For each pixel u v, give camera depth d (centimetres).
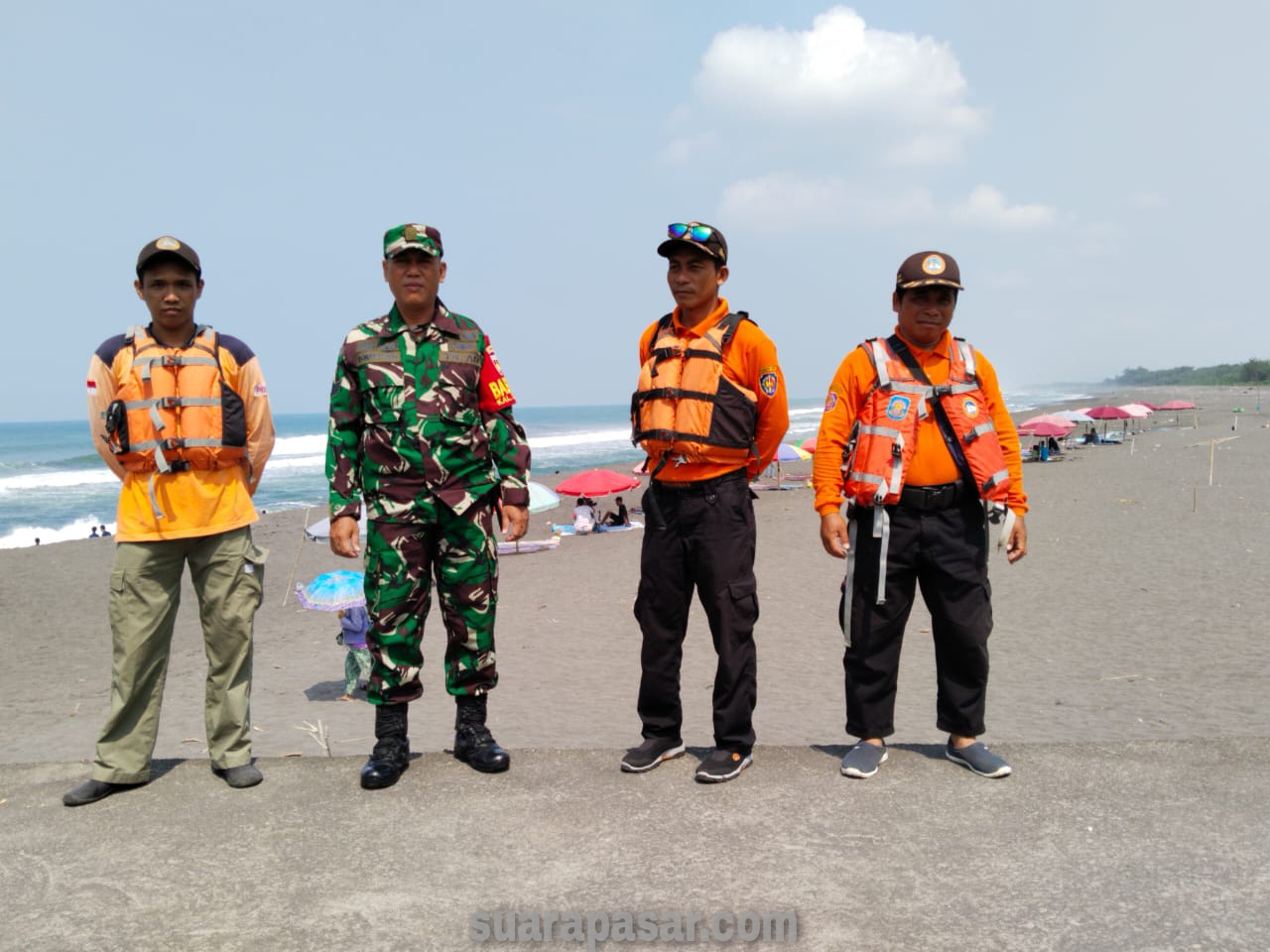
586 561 1775
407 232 339
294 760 358
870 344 349
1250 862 258
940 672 345
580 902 244
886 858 265
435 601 1459
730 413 331
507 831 288
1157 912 234
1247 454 3131
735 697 330
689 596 349
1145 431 4844
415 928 234
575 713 857
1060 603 1180
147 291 343
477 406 356
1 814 313
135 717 334
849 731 345
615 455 5362
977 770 327
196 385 340
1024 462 3359
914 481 336
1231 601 1134
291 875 264
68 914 246
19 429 17850
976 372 343
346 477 349
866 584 342
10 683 1091
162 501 335
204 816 307
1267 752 335
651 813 298
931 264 331
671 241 333
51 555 2106
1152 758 333
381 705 342
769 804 304
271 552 2069
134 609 335
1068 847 269
